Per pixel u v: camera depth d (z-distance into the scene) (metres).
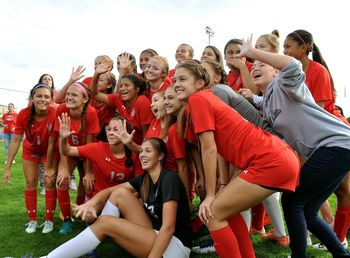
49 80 5.95
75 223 4.87
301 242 3.00
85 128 4.56
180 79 3.13
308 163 3.00
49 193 4.56
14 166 10.55
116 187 3.71
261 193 2.69
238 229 3.06
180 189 3.33
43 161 4.72
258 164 2.69
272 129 3.20
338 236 3.72
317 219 3.11
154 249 3.07
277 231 3.97
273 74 3.38
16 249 3.92
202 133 2.80
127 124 4.34
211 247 3.84
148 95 4.86
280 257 3.66
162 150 3.46
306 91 3.03
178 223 3.37
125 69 5.36
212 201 2.77
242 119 2.86
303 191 2.98
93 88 4.83
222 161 3.54
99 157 4.10
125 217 3.47
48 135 4.55
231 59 4.56
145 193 3.46
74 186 7.34
